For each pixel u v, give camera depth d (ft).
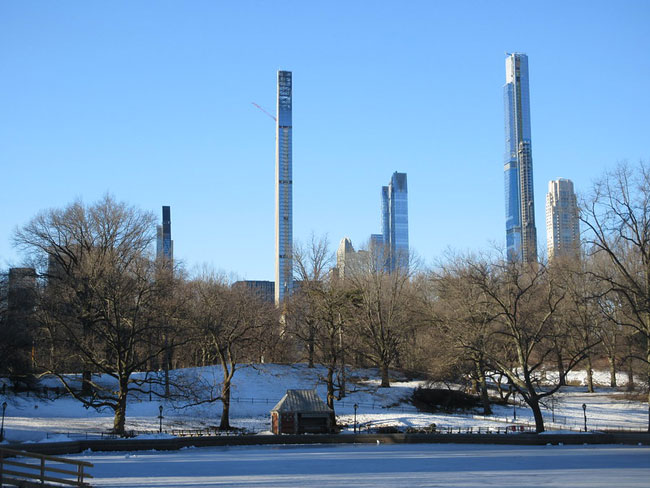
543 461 157.28
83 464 120.57
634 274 258.57
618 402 286.05
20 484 116.37
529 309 242.37
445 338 258.57
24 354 245.45
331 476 134.62
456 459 165.17
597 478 125.80
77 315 222.07
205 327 241.96
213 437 214.90
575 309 257.96
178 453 195.00
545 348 278.05
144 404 282.36
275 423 239.30
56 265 277.85
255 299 329.93
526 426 241.76
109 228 279.90
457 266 291.17
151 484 124.47
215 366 332.19
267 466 154.61
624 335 255.09
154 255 294.66
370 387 320.70
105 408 269.44
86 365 230.89
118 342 216.74
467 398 295.28
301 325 328.08
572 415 263.29
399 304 323.98
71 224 276.82
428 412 286.66
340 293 279.08
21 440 209.15
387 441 225.15
